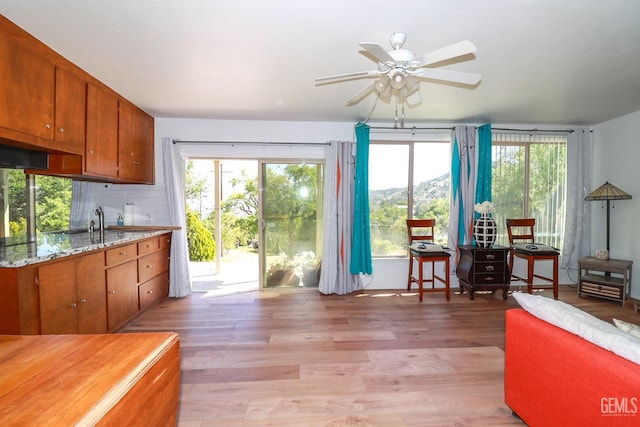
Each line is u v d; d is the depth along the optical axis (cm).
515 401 160
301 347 251
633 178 378
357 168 400
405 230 430
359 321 306
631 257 381
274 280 422
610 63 246
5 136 184
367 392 193
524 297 158
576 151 421
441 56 173
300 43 214
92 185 373
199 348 250
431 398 187
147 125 372
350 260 405
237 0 168
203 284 450
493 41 212
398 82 193
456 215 407
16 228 256
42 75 212
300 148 410
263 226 417
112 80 276
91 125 266
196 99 325
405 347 252
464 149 404
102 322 255
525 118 398
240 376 210
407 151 427
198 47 219
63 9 175
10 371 75
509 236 393
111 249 266
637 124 372
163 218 394
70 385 70
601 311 331
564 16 184
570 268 428
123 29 196
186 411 175
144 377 77
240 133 402
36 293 191
